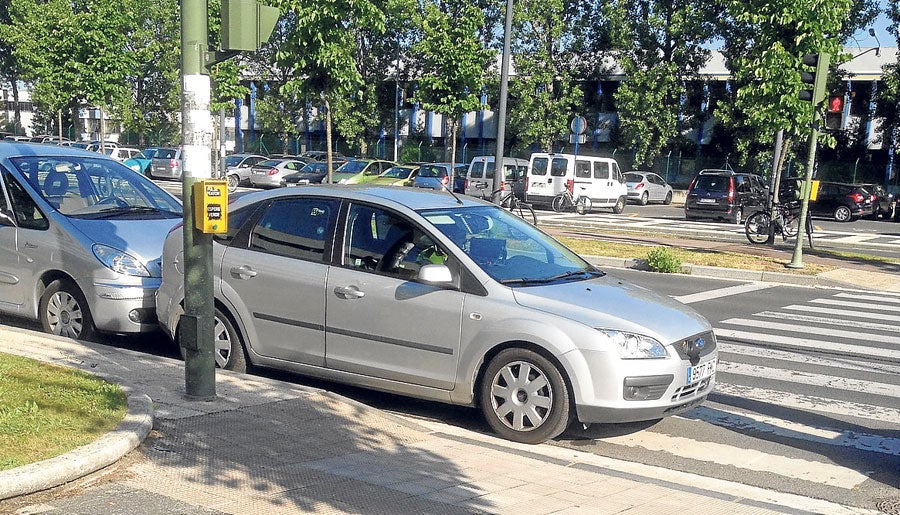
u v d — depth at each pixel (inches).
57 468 173.2
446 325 245.3
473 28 992.9
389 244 261.6
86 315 324.2
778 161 824.9
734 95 1776.6
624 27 1824.6
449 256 251.4
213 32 846.5
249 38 225.1
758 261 662.5
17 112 2486.5
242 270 279.6
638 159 1850.4
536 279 254.1
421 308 248.8
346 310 260.4
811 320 455.2
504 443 235.3
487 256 255.9
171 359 286.7
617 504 187.6
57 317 331.9
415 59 2057.1
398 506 175.8
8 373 243.8
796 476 224.7
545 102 1857.8
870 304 516.7
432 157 2187.5
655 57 1818.4
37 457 177.9
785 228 815.1
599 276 274.5
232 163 1700.3
